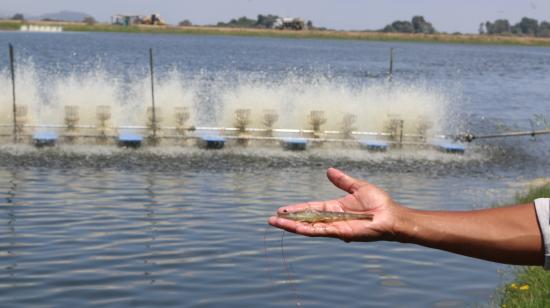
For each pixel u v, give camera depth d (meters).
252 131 25.28
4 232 12.74
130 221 13.74
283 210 3.03
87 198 15.70
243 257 11.59
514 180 20.28
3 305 9.31
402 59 109.12
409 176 20.28
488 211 2.98
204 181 18.11
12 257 11.29
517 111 41.97
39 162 19.81
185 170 19.48
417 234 2.90
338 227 2.88
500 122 35.19
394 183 19.25
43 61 66.75
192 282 10.34
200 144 23.44
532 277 9.98
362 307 9.55
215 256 11.60
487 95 52.94
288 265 11.23
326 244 12.40
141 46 111.19
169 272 10.73
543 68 100.69
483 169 21.83
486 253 2.88
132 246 12.05
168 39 157.12
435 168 21.61
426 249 12.23
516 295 9.55
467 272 11.10
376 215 2.92
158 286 10.13
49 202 15.20
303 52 116.38
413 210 3.00
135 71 58.09
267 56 97.06
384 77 63.62
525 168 22.27
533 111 42.19
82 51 87.50
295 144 23.42
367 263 11.44
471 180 20.06
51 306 9.34
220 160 21.19
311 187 18.05
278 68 70.44
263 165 20.75
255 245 12.30
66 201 15.34
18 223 13.41
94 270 10.76
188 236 12.77
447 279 10.79
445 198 17.59
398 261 11.56
